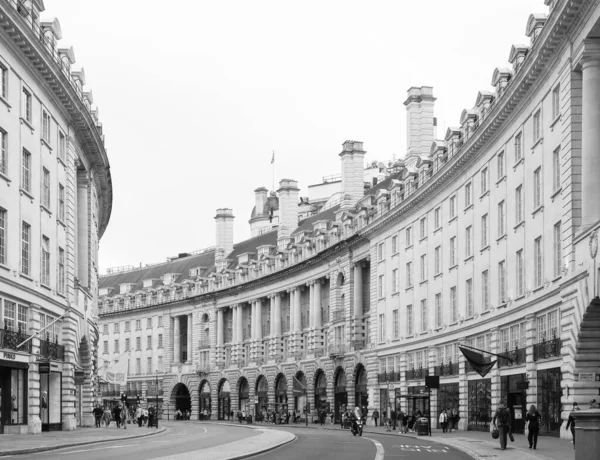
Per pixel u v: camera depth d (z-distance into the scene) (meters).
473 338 58.12
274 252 111.50
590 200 37.34
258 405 113.00
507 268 51.25
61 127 53.88
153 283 142.25
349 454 33.66
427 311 67.94
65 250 54.59
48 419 51.75
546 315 45.44
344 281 90.75
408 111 79.94
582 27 37.47
